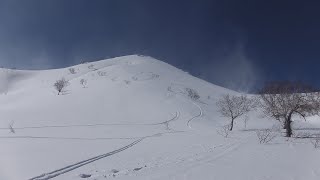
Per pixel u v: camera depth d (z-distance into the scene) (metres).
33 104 81.88
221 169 15.08
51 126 50.75
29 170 15.23
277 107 31.89
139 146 25.84
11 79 142.62
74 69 143.00
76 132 41.12
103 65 147.50
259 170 14.88
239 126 63.41
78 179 13.52
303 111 31.86
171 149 23.27
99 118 66.94
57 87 94.69
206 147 23.19
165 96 95.19
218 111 88.25
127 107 79.88
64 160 18.19
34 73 152.12
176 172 14.47
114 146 25.92
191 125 65.69
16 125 49.53
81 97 86.31
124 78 114.06
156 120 70.12
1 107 83.50
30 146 24.89
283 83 32.97
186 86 115.44
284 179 13.30
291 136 30.00
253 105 74.81
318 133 34.25
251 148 21.77
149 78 117.94
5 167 15.88
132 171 14.89
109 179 13.29
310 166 15.72
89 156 19.97
